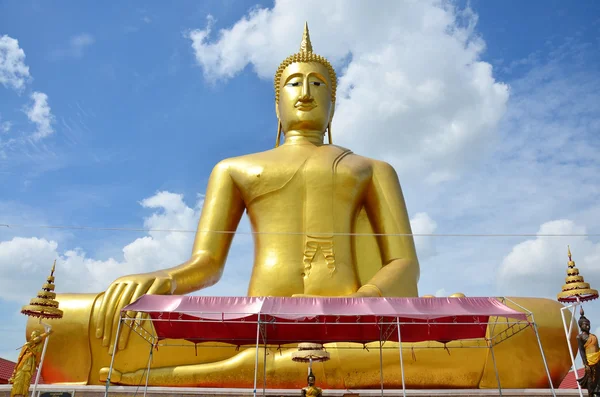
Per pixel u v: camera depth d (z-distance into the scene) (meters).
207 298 8.69
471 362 10.37
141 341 10.28
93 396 9.91
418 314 8.36
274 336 10.16
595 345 8.70
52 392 9.91
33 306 9.73
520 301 10.67
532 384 10.37
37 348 9.62
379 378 10.26
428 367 10.34
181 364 10.48
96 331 10.28
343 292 11.95
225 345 10.60
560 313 10.60
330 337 10.23
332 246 12.31
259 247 12.69
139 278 10.62
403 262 12.12
